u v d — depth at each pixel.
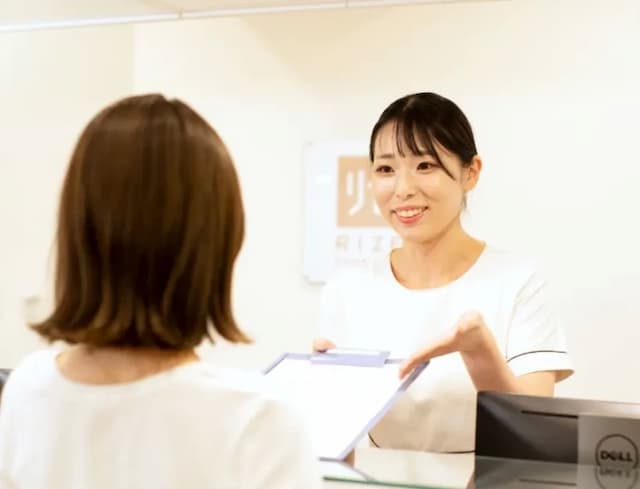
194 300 0.80
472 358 1.24
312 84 2.95
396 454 1.16
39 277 2.84
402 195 1.50
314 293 2.98
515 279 1.54
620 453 1.04
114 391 0.82
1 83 2.61
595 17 2.68
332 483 1.03
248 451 0.80
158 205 0.78
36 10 2.04
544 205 2.74
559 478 1.04
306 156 2.96
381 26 2.88
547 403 1.07
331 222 2.94
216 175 0.81
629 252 2.68
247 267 3.04
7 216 2.65
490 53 2.77
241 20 3.01
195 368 0.84
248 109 3.02
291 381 1.21
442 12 2.81
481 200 2.79
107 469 0.81
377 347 1.60
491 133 2.78
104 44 3.08
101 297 0.80
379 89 2.89
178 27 3.08
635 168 2.66
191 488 0.79
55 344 0.96
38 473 0.83
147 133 0.79
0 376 1.14
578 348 2.72
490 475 1.04
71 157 0.83
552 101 2.72
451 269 1.61
